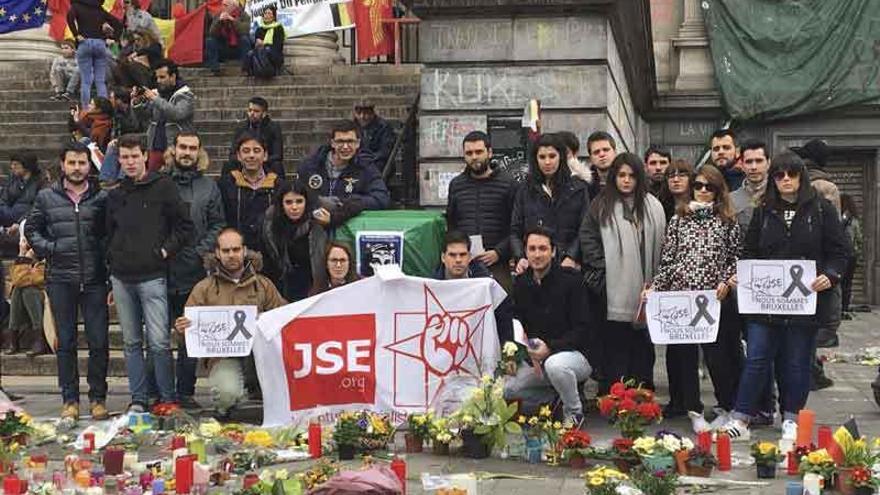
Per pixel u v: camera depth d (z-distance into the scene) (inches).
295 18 892.6
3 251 575.5
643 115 963.3
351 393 372.8
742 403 366.6
